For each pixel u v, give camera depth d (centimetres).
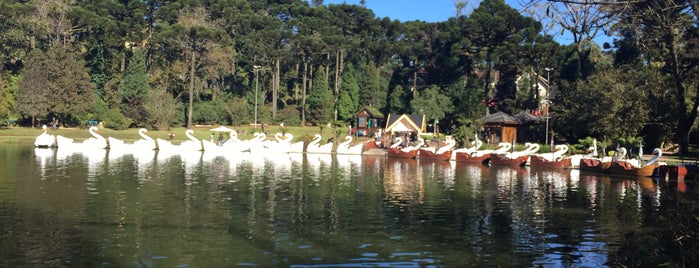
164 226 2155
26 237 1941
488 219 2408
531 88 9188
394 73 11306
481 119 7600
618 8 1402
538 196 3116
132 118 9312
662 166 4078
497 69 9912
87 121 9031
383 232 2122
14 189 2975
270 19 11388
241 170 4291
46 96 8425
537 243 1994
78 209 2439
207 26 10406
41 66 8562
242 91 11475
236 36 11444
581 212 2602
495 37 9531
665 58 5022
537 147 5484
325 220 2327
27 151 5762
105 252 1780
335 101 10975
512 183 3756
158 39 9844
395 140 7306
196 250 1823
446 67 10550
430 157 5947
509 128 7638
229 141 6469
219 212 2453
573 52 7944
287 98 12306
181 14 10731
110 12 10706
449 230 2177
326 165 4981
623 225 2308
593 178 4166
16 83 9062
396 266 1692
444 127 9756
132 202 2647
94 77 9912
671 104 5391
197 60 10450
